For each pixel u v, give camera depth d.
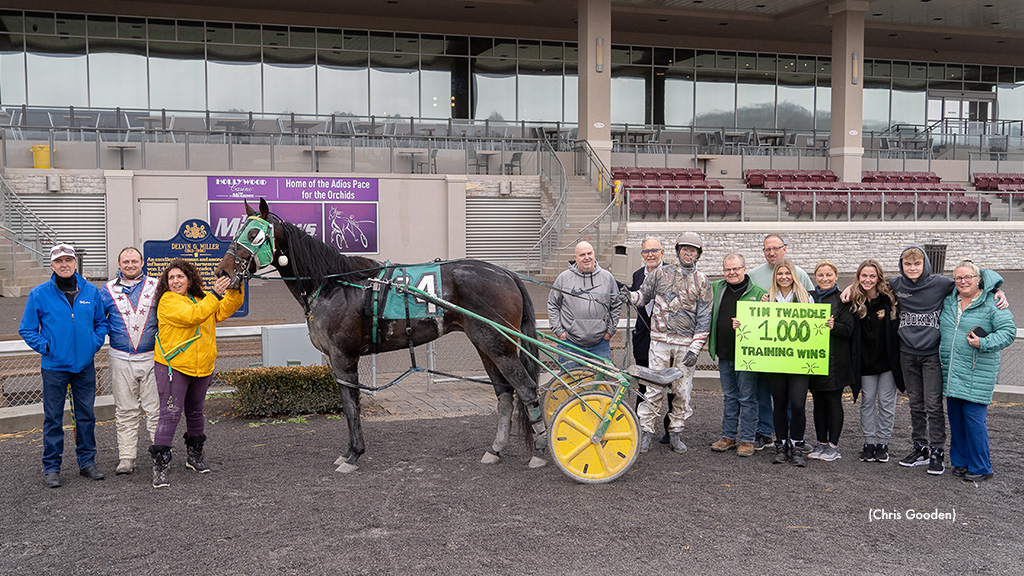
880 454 6.74
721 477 6.32
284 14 28.16
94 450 6.34
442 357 10.98
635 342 7.54
